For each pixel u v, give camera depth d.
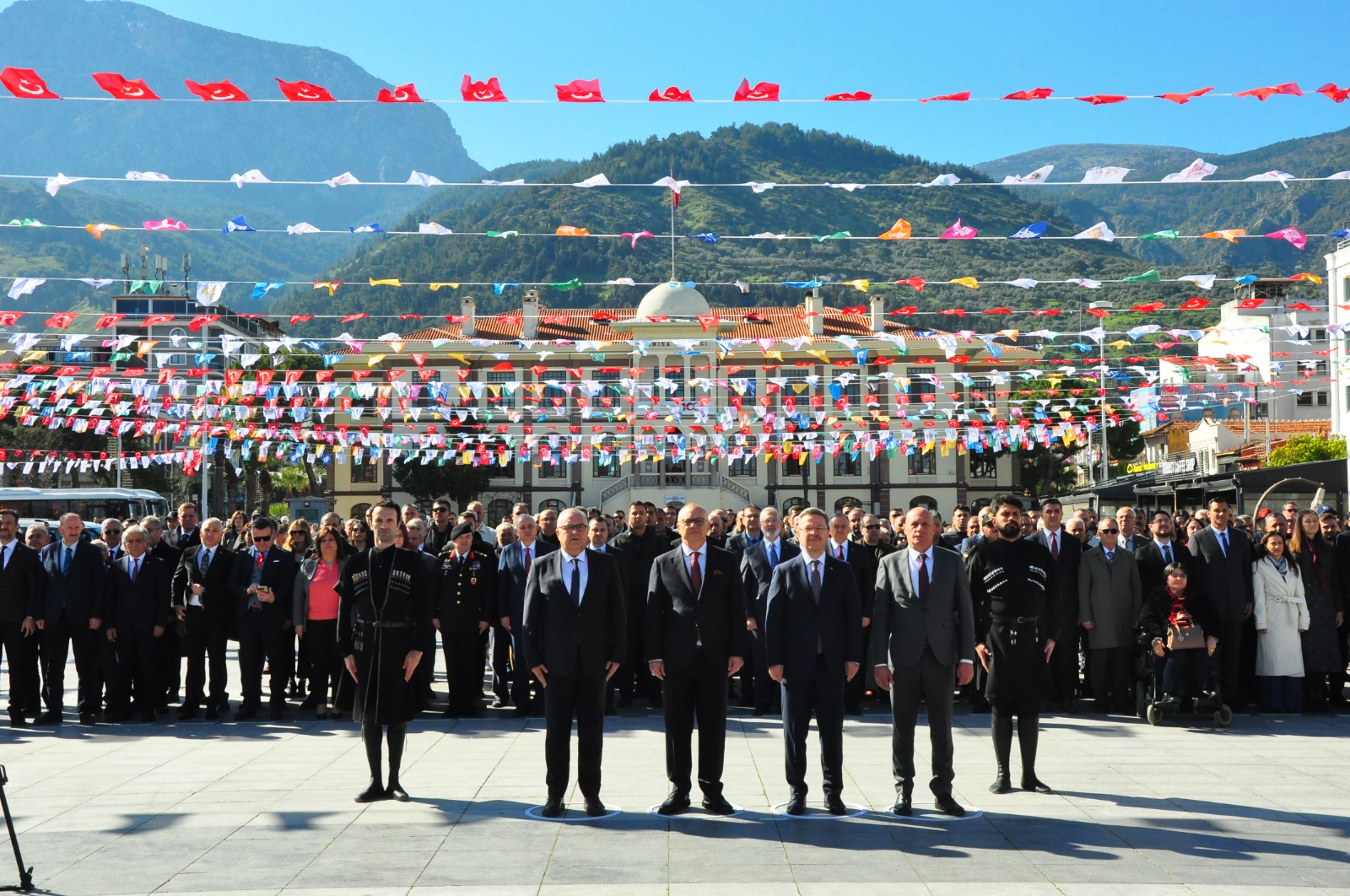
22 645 13.86
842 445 41.12
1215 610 12.98
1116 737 12.09
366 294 136.88
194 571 14.23
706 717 8.89
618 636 9.02
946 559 8.96
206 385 30.83
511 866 7.34
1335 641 13.77
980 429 39.03
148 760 11.31
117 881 7.14
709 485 62.91
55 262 157.50
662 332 58.31
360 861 7.49
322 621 14.20
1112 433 61.25
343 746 12.03
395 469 58.47
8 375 29.28
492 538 23.33
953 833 8.12
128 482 55.00
